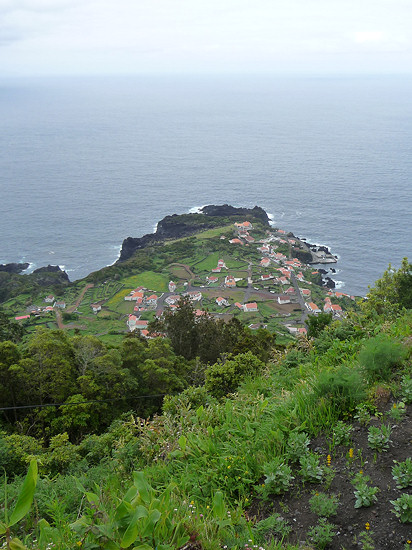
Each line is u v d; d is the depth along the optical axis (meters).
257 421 5.21
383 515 3.34
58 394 16.70
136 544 2.57
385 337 6.61
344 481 3.82
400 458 3.96
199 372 20.58
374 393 5.06
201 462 4.54
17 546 2.22
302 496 3.75
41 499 4.53
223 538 3.12
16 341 26.28
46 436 15.83
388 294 18.47
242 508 3.74
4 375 16.95
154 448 5.53
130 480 4.87
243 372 11.36
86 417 15.62
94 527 2.59
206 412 5.88
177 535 2.91
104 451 8.05
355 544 3.13
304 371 7.03
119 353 19.56
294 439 4.30
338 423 4.50
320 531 3.22
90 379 16.98
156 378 18.59
